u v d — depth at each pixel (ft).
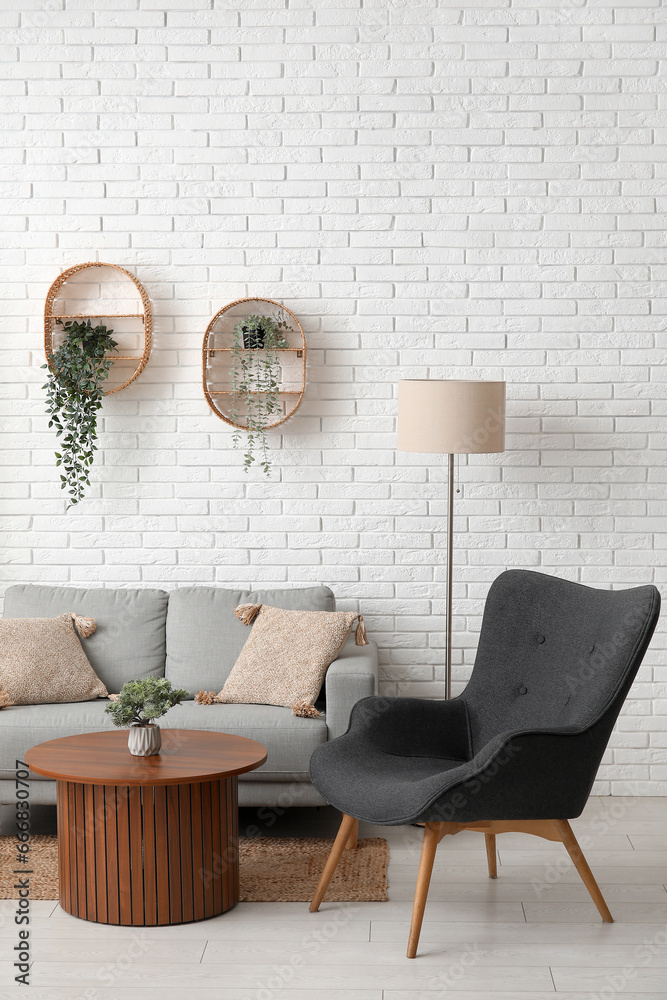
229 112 13.39
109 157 13.50
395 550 13.65
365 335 13.52
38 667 12.16
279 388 13.60
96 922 9.62
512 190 13.33
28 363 13.67
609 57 13.16
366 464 13.62
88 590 13.28
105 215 13.53
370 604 13.69
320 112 13.34
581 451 13.48
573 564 13.56
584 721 9.09
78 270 13.50
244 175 13.43
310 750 11.29
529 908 9.96
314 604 12.98
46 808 12.92
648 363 13.39
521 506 13.56
